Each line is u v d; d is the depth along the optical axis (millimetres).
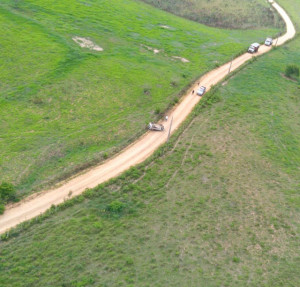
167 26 109188
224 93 74500
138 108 65438
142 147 54625
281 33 118750
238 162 53469
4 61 73312
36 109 61375
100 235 38562
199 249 38531
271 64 93438
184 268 35906
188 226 41344
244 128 62688
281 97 77250
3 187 41781
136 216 41969
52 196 43625
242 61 92938
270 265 37531
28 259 34750
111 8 110500
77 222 39625
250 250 39219
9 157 49125
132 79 74938
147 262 36094
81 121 59688
